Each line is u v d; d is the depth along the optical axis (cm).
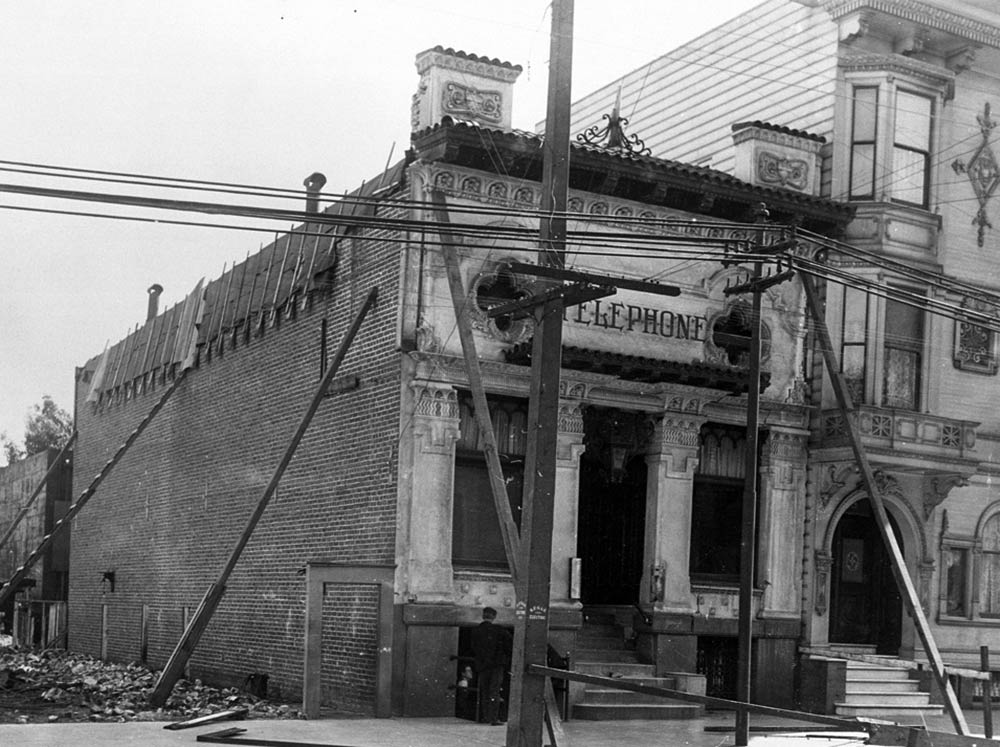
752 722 2323
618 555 2552
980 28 2827
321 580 2111
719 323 2567
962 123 2858
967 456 2680
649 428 2473
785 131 2664
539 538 1523
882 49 2794
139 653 3453
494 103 2359
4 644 4384
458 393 2292
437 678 2186
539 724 1489
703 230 2519
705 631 2462
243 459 2923
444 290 2267
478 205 2292
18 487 4784
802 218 2608
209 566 3047
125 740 1695
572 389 2358
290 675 2558
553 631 2292
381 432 2306
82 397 4309
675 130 3294
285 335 2766
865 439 2559
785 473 2598
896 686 2614
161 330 3622
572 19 1641
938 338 2780
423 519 2209
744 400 2544
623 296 2444
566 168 1628
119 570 3688
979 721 2525
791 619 2566
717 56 3142
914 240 2745
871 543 2778
